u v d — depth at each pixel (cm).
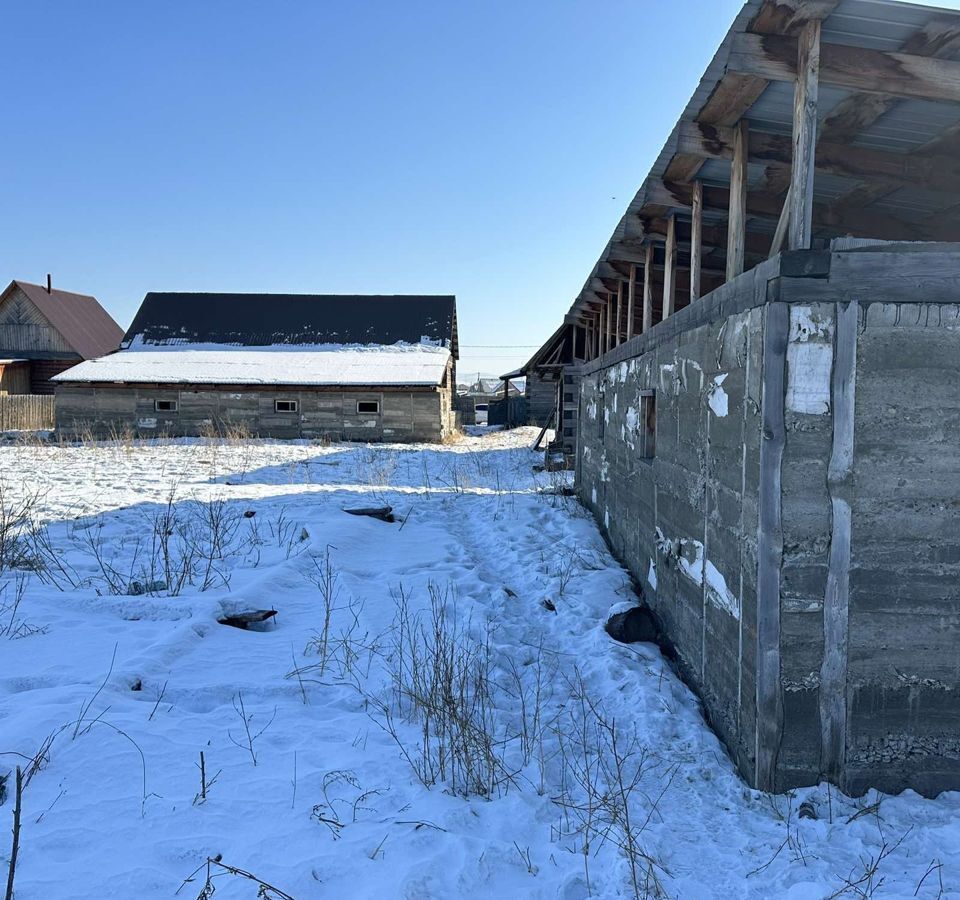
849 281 365
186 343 3044
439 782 372
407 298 3278
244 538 898
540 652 586
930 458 371
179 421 2564
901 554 374
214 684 479
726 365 443
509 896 287
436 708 430
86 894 265
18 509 1012
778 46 375
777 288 366
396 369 2700
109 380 2523
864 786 380
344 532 923
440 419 2592
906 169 491
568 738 443
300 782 360
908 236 605
